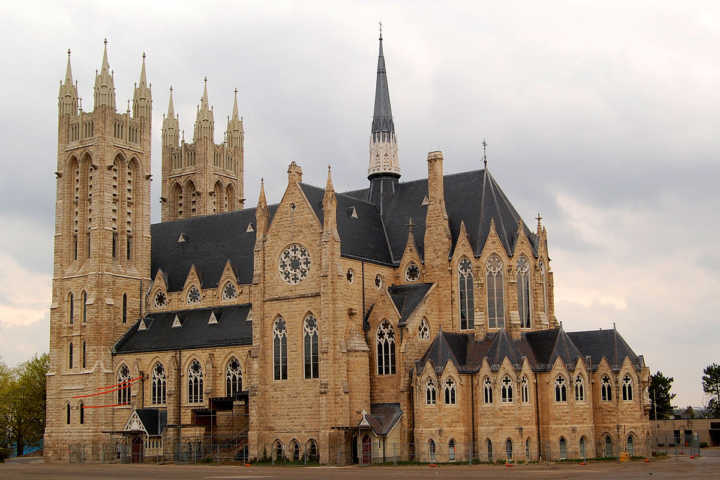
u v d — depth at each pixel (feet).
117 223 483.92
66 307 481.46
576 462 340.18
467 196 410.31
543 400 353.10
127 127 494.59
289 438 373.61
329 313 365.20
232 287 455.22
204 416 415.85
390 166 447.42
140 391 450.71
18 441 594.65
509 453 344.28
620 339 372.58
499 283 385.50
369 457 355.56
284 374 379.55
